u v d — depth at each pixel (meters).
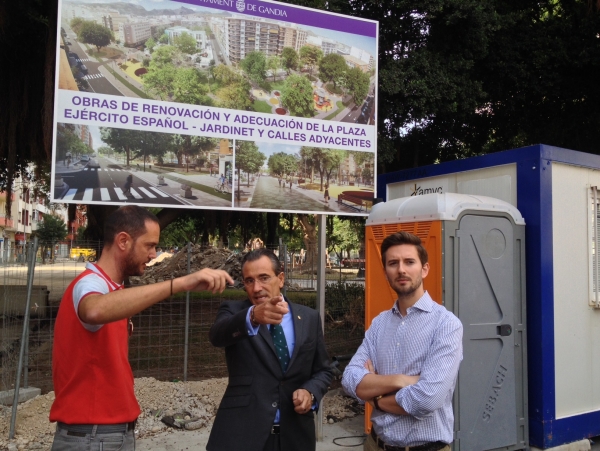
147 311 9.66
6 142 12.09
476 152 12.90
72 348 2.21
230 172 5.30
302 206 5.56
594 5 10.76
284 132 5.56
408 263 2.61
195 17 5.27
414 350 2.55
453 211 4.54
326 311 9.13
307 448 2.67
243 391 2.63
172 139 5.10
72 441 2.18
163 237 25.22
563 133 12.27
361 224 16.66
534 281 4.88
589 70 11.15
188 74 5.21
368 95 5.99
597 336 5.25
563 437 4.86
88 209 14.88
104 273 2.29
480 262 4.64
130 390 2.36
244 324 2.50
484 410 4.53
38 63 10.95
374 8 9.67
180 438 5.05
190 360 8.32
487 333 4.61
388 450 2.55
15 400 4.86
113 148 4.88
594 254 5.27
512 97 11.65
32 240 5.40
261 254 2.70
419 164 12.52
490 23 9.94
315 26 5.76
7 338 6.20
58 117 4.74
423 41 10.13
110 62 4.94
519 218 4.88
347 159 5.84
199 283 2.07
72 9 4.86
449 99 9.70
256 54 5.49
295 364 2.68
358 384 2.62
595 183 5.35
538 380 4.81
